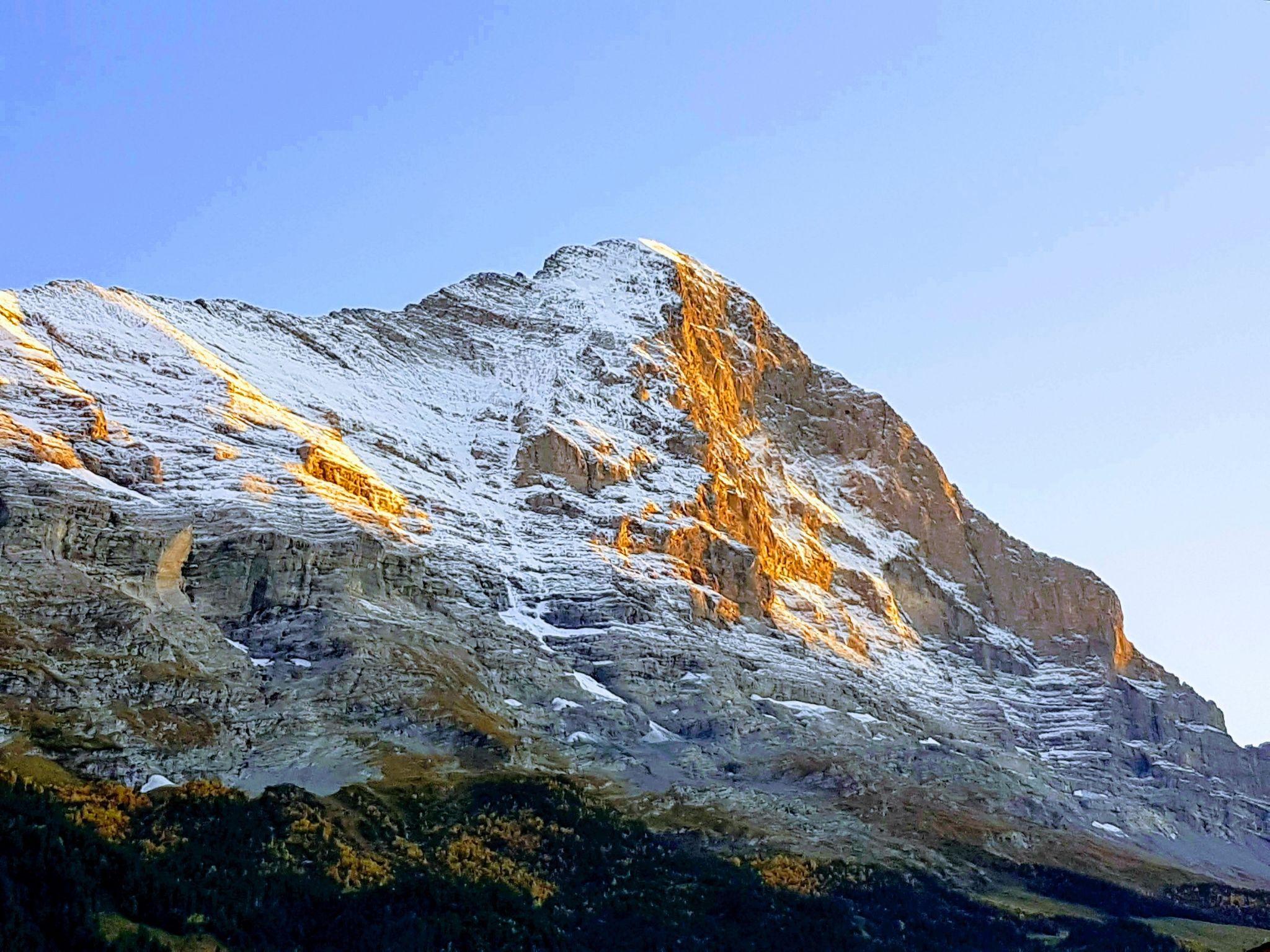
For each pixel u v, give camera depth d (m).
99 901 175.88
